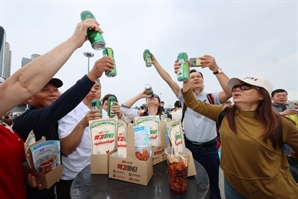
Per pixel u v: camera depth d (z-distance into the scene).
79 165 1.58
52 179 0.89
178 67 1.38
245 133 1.19
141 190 0.82
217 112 1.45
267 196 1.14
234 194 1.30
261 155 1.13
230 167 1.29
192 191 0.81
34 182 0.89
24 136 1.11
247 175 1.19
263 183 1.14
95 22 0.93
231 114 1.32
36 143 0.87
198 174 1.00
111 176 0.95
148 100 2.71
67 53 0.75
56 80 1.45
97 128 1.03
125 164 0.91
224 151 1.34
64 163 1.57
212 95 2.30
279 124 1.11
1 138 0.85
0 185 0.82
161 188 0.84
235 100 1.27
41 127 1.10
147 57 1.75
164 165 1.11
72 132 1.37
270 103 1.17
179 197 0.76
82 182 0.92
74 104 1.04
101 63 1.08
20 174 0.94
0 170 0.81
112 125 1.06
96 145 1.03
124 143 0.98
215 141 2.12
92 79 1.07
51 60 0.68
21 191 0.94
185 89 1.47
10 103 0.63
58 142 1.00
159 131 1.16
